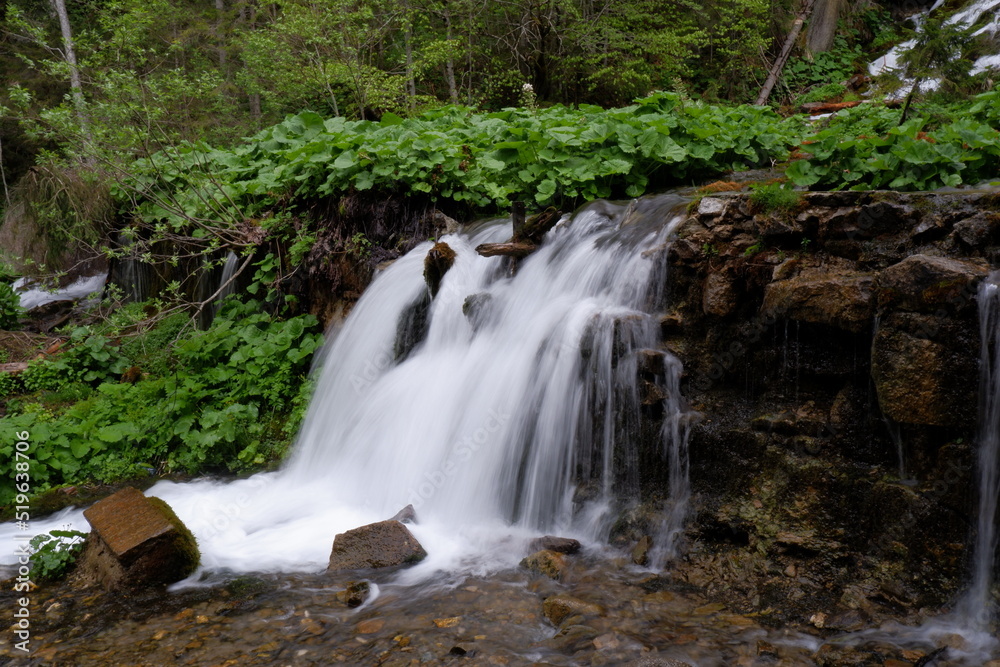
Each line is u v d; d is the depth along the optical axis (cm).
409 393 582
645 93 1515
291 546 484
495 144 737
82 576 448
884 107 879
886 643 320
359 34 1193
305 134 934
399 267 703
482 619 364
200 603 404
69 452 657
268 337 766
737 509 413
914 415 355
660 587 387
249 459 655
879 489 371
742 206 462
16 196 1374
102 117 940
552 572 409
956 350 346
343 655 338
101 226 1117
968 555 342
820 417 410
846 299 385
